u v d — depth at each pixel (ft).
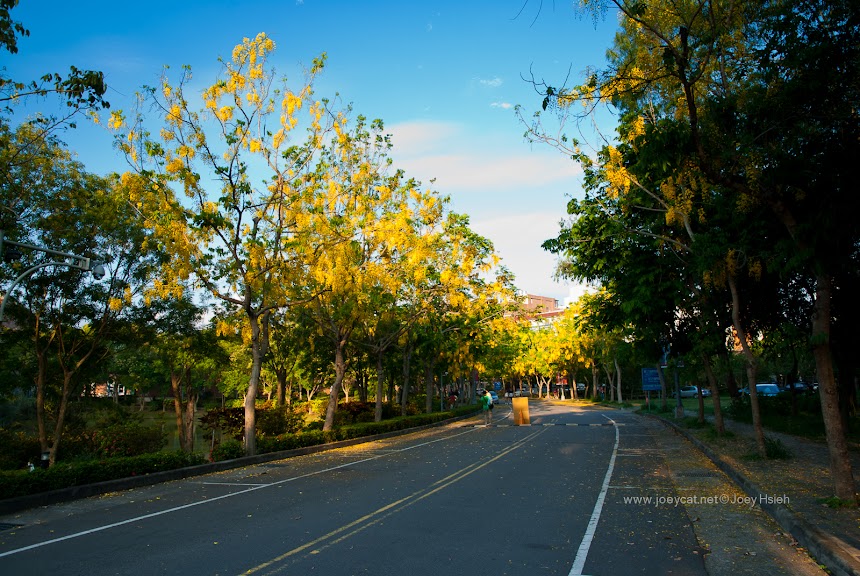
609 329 69.51
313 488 36.83
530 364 230.68
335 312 70.69
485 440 70.08
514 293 95.09
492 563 19.72
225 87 52.47
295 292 62.13
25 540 25.48
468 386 220.84
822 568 19.20
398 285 72.69
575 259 61.98
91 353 66.80
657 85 34.88
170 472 44.34
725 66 35.04
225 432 77.61
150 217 51.21
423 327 94.53
